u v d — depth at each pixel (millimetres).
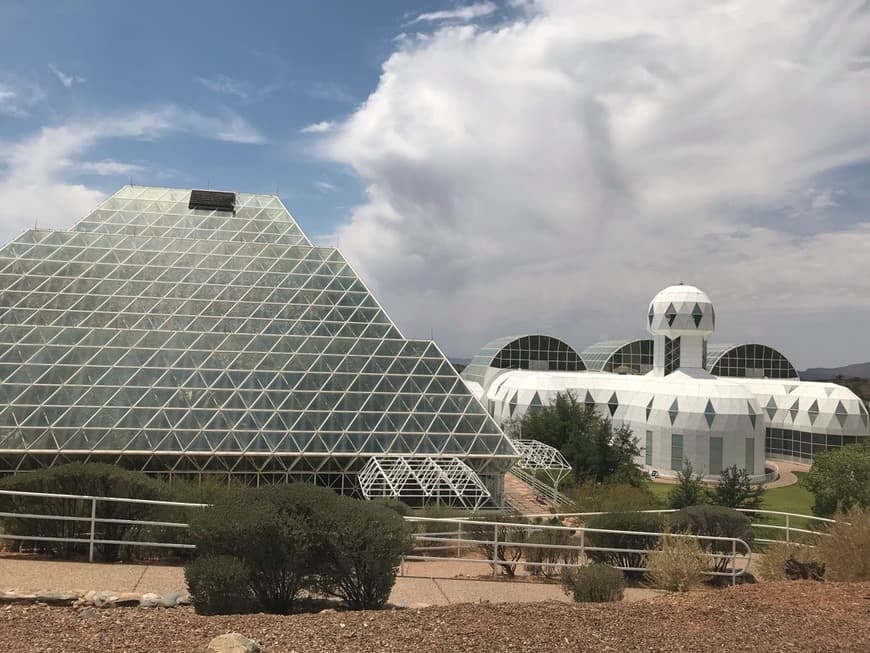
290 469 40188
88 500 17828
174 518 18172
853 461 42688
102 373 42344
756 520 42125
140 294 49281
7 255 49969
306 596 13953
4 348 42781
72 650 8922
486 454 41844
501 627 10383
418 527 27062
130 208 58969
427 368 46594
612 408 74875
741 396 64125
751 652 9602
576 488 48719
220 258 54562
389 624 10469
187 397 41812
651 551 17859
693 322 72750
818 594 12773
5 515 16391
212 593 11547
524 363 99062
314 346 47156
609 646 9703
